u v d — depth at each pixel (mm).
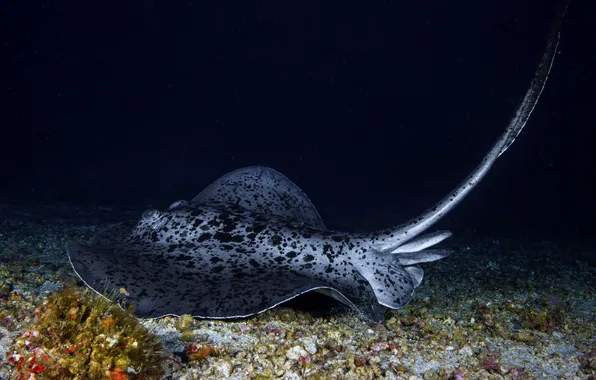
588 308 2145
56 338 1094
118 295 1447
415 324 1733
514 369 1352
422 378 1274
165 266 1692
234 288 1564
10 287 1773
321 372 1233
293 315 1676
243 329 1498
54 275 1998
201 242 1827
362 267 1765
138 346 1117
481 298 2219
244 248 1798
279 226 1875
